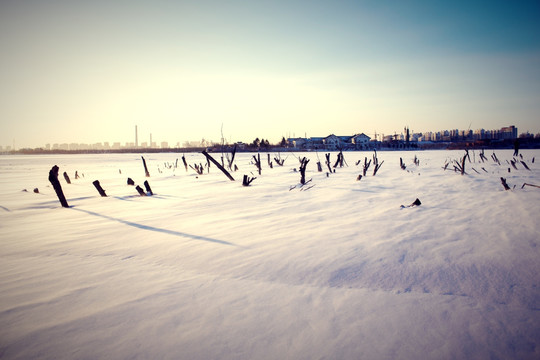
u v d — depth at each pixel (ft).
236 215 16.96
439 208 17.06
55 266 9.46
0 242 12.40
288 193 25.02
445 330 5.69
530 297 6.91
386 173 40.52
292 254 10.03
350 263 9.11
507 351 5.09
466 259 9.23
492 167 44.04
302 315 6.26
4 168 81.30
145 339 5.53
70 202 23.91
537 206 16.51
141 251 10.85
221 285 7.79
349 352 5.09
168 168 69.46
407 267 8.73
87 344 5.40
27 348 5.30
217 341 5.43
